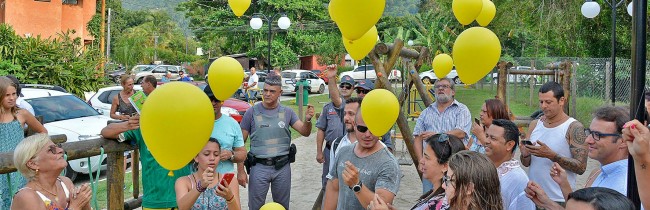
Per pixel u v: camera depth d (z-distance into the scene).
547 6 17.31
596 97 14.91
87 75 19.86
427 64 34.03
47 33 26.75
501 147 3.32
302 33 43.81
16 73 18.28
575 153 3.98
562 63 10.55
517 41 27.23
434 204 2.98
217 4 49.12
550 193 4.05
